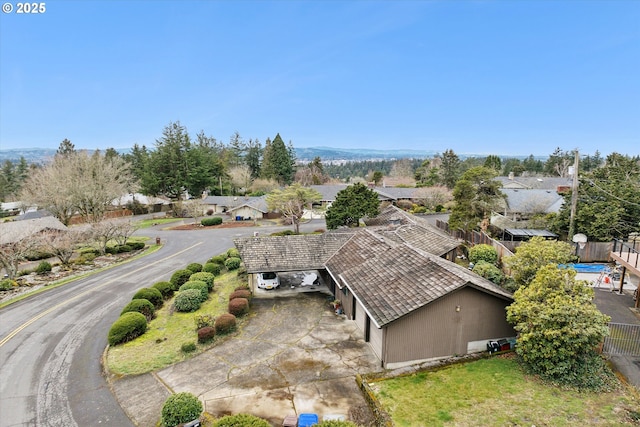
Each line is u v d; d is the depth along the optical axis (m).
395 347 12.14
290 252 20.47
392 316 11.65
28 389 12.05
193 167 65.88
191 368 12.94
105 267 28.34
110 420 10.38
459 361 12.23
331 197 59.91
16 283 23.94
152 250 34.38
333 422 7.93
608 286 18.17
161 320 17.59
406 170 109.19
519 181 50.91
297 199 38.66
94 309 19.39
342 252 19.84
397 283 13.53
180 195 65.69
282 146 83.31
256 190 72.88
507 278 16.83
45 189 41.75
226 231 44.03
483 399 9.86
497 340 13.01
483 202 26.64
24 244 26.89
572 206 23.00
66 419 10.47
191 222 53.06
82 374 12.96
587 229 23.42
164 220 55.53
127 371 12.90
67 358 14.16
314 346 14.20
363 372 12.14
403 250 15.96
